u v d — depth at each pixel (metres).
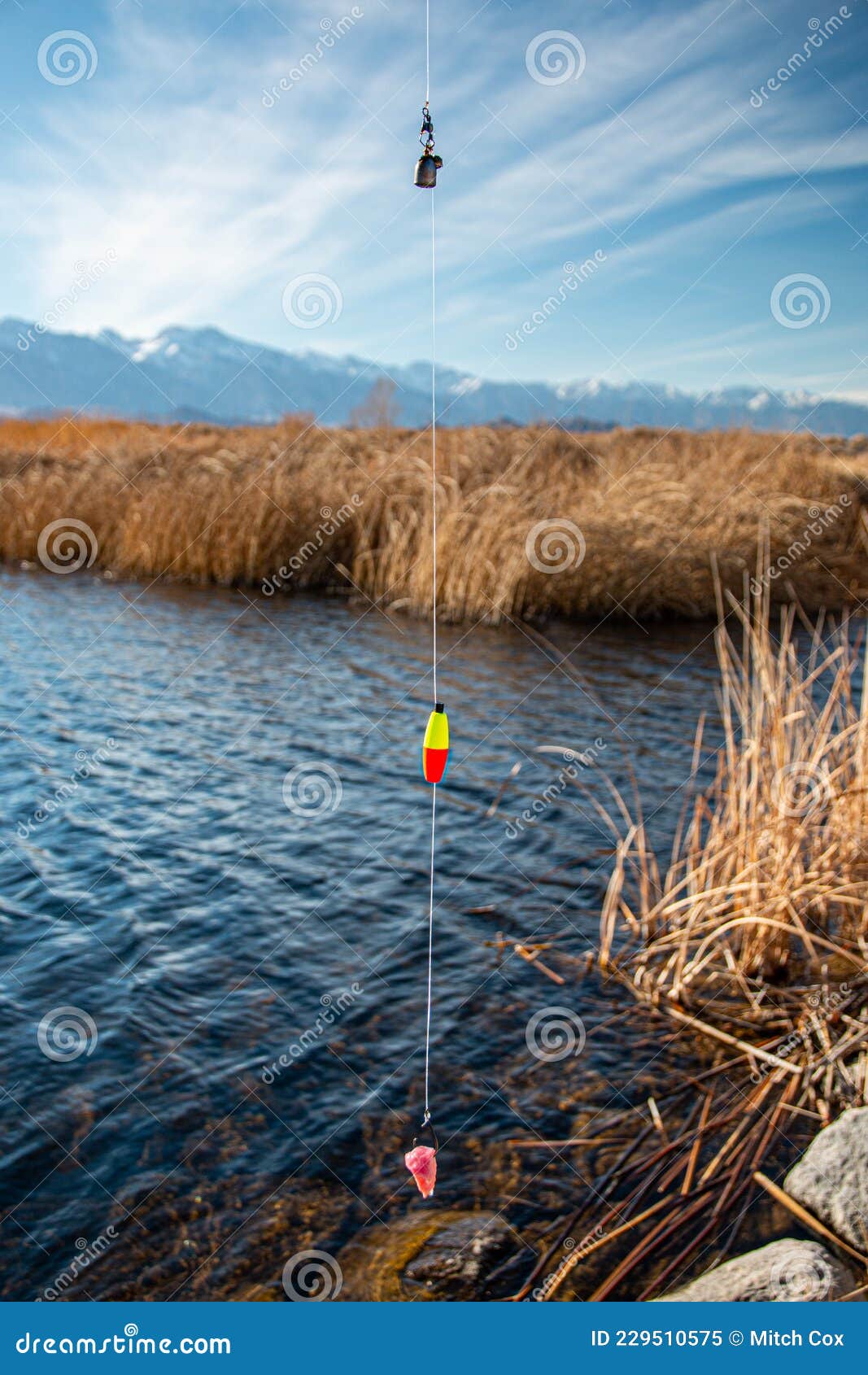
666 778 6.55
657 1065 3.77
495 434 17.27
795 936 4.71
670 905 4.66
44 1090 3.56
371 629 11.03
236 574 13.36
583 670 9.31
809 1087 3.59
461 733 7.45
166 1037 3.89
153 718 7.70
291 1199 3.11
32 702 7.96
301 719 7.75
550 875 5.27
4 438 22.55
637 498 13.09
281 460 16.16
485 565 11.51
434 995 4.20
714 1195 3.13
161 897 4.98
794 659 5.27
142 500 14.68
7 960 4.38
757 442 15.78
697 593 11.70
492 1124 3.45
